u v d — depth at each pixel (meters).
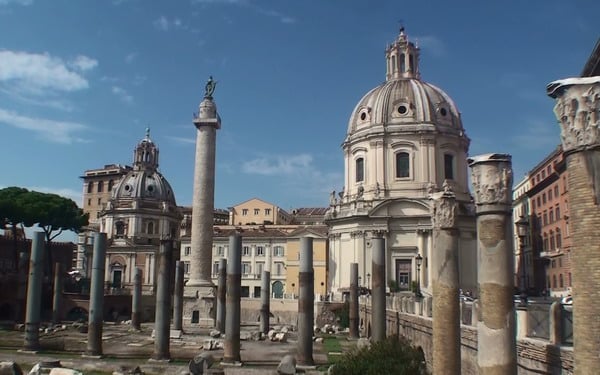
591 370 11.62
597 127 11.89
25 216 88.50
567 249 72.75
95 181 155.25
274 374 33.28
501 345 15.34
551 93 12.89
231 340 36.28
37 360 36.75
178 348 44.88
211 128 58.84
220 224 135.50
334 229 81.00
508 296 15.55
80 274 111.38
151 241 121.56
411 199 74.94
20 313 70.19
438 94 82.75
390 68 86.69
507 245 15.81
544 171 87.81
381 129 79.06
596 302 11.63
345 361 24.97
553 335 16.27
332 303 73.38
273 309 81.81
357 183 81.25
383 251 38.81
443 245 20.75
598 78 11.98
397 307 42.44
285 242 102.81
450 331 20.17
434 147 78.38
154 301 93.12
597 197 11.82
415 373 23.84
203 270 57.81
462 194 78.75
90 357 38.41
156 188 126.88
